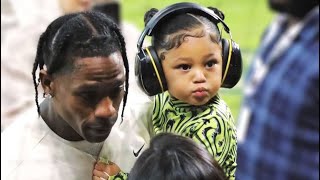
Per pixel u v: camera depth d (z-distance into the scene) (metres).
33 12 5.71
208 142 3.07
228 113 3.22
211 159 2.84
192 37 3.06
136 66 3.17
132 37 5.43
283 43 5.98
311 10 5.79
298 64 5.82
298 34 5.87
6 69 5.64
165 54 3.11
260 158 6.11
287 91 5.87
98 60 2.81
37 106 3.15
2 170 3.14
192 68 3.08
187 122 3.15
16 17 5.69
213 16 3.14
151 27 3.11
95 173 3.20
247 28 12.54
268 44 6.16
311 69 5.74
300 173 5.92
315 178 5.91
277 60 6.00
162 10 3.12
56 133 3.18
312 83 5.74
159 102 3.35
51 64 2.88
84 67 2.81
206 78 3.09
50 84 2.95
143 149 3.29
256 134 6.14
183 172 2.75
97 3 5.87
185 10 3.12
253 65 6.38
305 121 5.84
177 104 3.21
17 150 3.18
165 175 2.75
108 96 2.87
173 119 3.22
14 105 5.58
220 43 3.15
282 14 6.03
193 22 3.08
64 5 5.77
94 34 2.85
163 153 2.82
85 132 2.92
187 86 3.09
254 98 6.18
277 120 5.96
